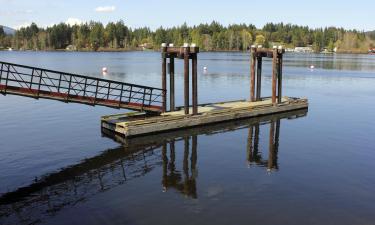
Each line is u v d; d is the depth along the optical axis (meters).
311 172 19.53
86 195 16.61
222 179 18.47
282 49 35.12
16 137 25.95
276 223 14.07
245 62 128.75
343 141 25.80
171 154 22.58
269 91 53.06
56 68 88.00
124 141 25.20
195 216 14.55
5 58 137.25
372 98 46.97
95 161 21.23
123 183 18.00
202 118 29.33
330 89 56.50
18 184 17.88
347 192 16.94
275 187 17.44
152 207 15.37
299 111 37.00
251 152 23.06
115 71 82.69
